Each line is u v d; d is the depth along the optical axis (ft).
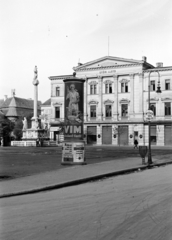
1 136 279.69
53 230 25.13
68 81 81.82
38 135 228.02
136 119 246.27
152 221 27.55
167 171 71.05
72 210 32.12
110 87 260.01
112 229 25.26
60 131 262.26
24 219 28.66
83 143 81.25
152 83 243.19
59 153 134.92
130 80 250.98
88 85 267.59
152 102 242.17
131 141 247.70
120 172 66.49
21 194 42.47
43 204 35.45
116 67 255.91
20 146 223.51
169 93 236.63
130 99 250.37
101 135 260.01
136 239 22.88
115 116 255.50
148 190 43.86
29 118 359.87
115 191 43.62
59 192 44.04
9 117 361.71
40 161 92.63
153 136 241.76
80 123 80.74
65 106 82.07
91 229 25.27
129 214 30.01
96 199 37.96
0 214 30.66
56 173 62.54
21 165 79.92
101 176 59.77
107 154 130.52
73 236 23.58
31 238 23.26
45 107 371.35
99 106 262.06
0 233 24.52
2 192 41.96
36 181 51.78
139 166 77.10
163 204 34.32
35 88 226.17
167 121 235.20
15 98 380.78
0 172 64.75
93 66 264.52
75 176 57.67
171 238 23.12
